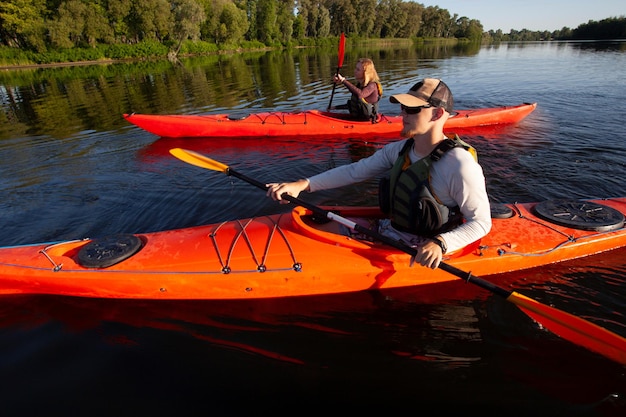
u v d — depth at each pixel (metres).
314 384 1.87
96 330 2.25
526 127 6.46
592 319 2.21
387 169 2.40
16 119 8.42
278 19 41.44
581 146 5.30
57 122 7.96
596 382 1.84
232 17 35.53
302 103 9.41
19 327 2.29
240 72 16.52
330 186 2.48
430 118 1.88
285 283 2.40
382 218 2.74
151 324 2.29
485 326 2.22
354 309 2.37
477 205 1.85
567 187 4.08
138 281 2.38
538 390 1.80
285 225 2.65
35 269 2.46
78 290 2.46
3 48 26.64
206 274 2.38
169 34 32.91
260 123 6.34
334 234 2.47
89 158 5.52
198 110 8.94
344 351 2.07
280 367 1.97
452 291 2.49
